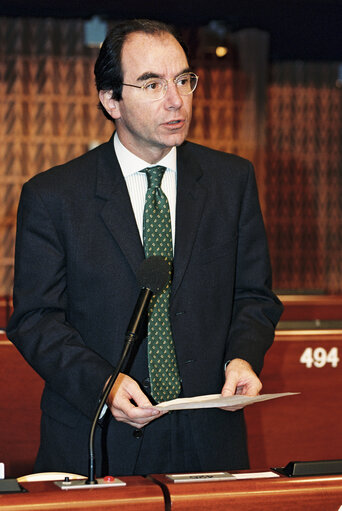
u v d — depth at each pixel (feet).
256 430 12.78
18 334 7.48
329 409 13.05
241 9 29.58
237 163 8.29
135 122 7.39
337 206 35.96
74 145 32.17
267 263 8.25
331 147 35.86
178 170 7.93
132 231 7.54
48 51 31.63
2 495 5.32
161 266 6.45
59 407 7.54
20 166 31.81
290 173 35.63
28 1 28.86
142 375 7.44
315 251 35.91
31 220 7.57
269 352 12.90
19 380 12.71
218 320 7.73
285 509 5.56
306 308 16.76
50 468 7.48
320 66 35.68
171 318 7.47
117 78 7.43
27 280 7.55
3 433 12.67
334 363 13.08
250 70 33.17
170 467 7.40
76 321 7.58
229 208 8.00
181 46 7.53
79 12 30.30
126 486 5.62
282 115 35.47
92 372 6.98
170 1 28.53
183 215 7.72
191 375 7.47
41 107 31.81
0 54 31.32
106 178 7.73
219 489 5.53
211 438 7.49
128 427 7.31
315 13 29.76
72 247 7.49
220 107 33.60
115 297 7.43
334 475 5.86
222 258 7.83
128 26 7.44
